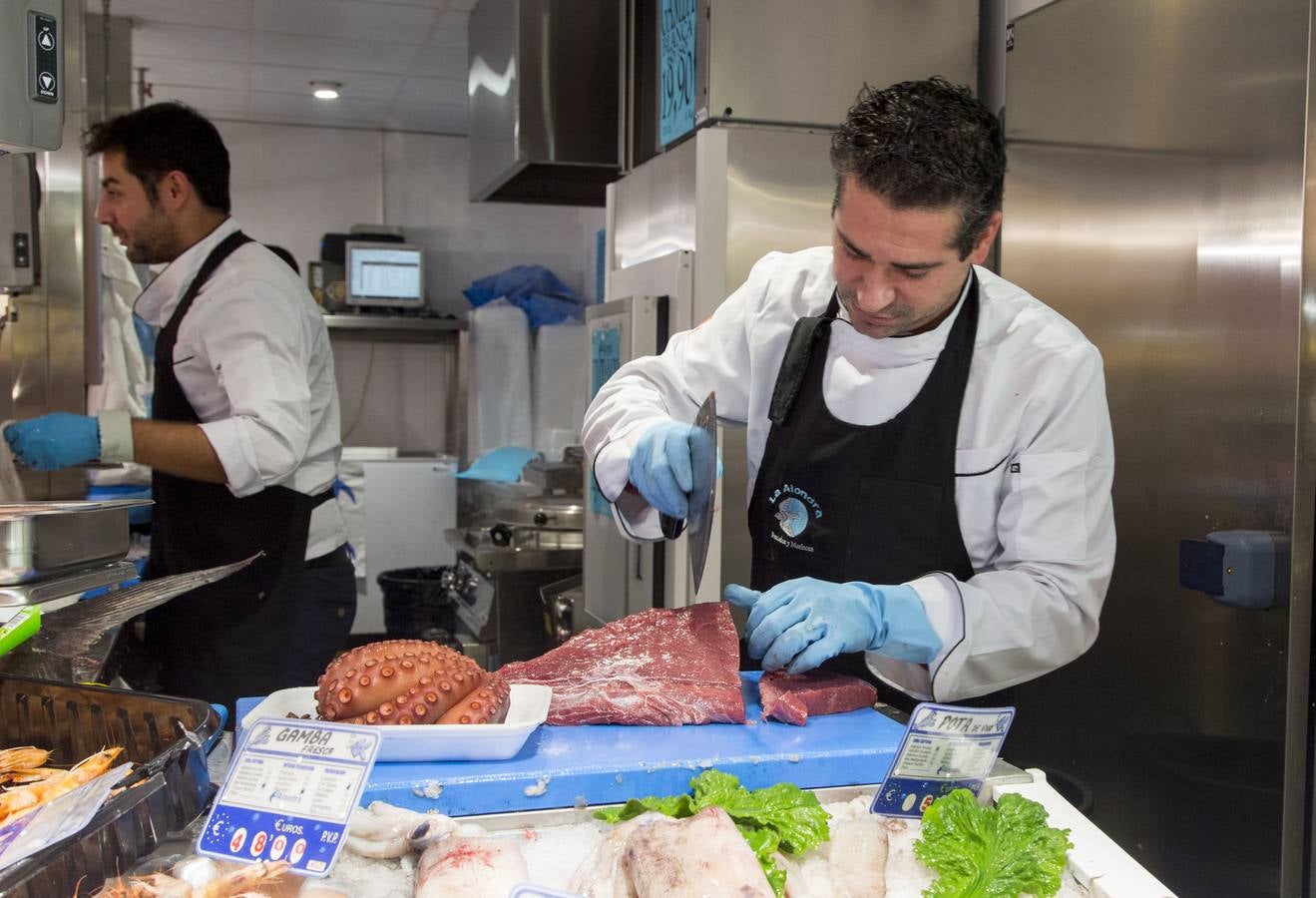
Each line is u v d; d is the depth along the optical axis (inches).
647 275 107.4
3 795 38.7
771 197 99.1
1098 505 64.7
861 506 67.5
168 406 100.5
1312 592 69.0
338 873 37.9
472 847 36.6
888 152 51.9
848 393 68.4
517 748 46.4
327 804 36.7
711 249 98.0
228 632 99.6
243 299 95.4
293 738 38.6
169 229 98.2
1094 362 65.9
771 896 33.6
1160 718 80.2
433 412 252.4
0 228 106.0
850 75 100.8
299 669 102.5
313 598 103.2
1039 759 95.0
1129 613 83.7
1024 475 64.3
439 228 252.8
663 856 34.6
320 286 226.8
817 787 47.4
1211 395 75.2
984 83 106.7
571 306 240.4
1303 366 67.9
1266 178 69.9
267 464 92.7
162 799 37.3
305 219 246.4
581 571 150.6
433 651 48.8
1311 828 69.7
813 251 77.1
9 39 57.5
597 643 60.6
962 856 39.1
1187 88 76.9
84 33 136.0
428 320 228.1
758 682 57.9
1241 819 72.5
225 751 48.3
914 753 42.8
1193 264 76.5
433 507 227.3
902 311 58.2
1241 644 72.6
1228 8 72.8
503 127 150.3
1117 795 85.0
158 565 101.9
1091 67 87.1
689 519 64.0
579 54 142.9
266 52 190.4
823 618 56.2
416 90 214.5
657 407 75.8
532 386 238.1
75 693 44.5
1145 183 81.1
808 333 70.9
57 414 90.1
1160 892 37.1
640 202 116.8
